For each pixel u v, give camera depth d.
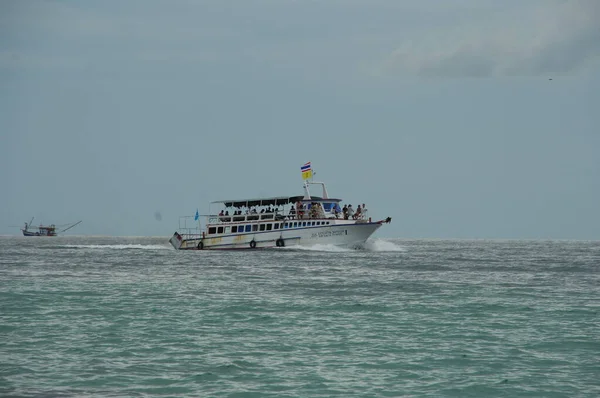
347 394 58.97
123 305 104.62
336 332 83.94
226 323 89.69
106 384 61.03
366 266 190.88
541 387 61.09
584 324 89.50
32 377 62.88
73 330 83.81
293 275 158.25
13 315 94.25
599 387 61.09
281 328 86.50
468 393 59.44
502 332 84.06
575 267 199.62
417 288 130.38
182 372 65.19
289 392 59.41
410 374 65.00
